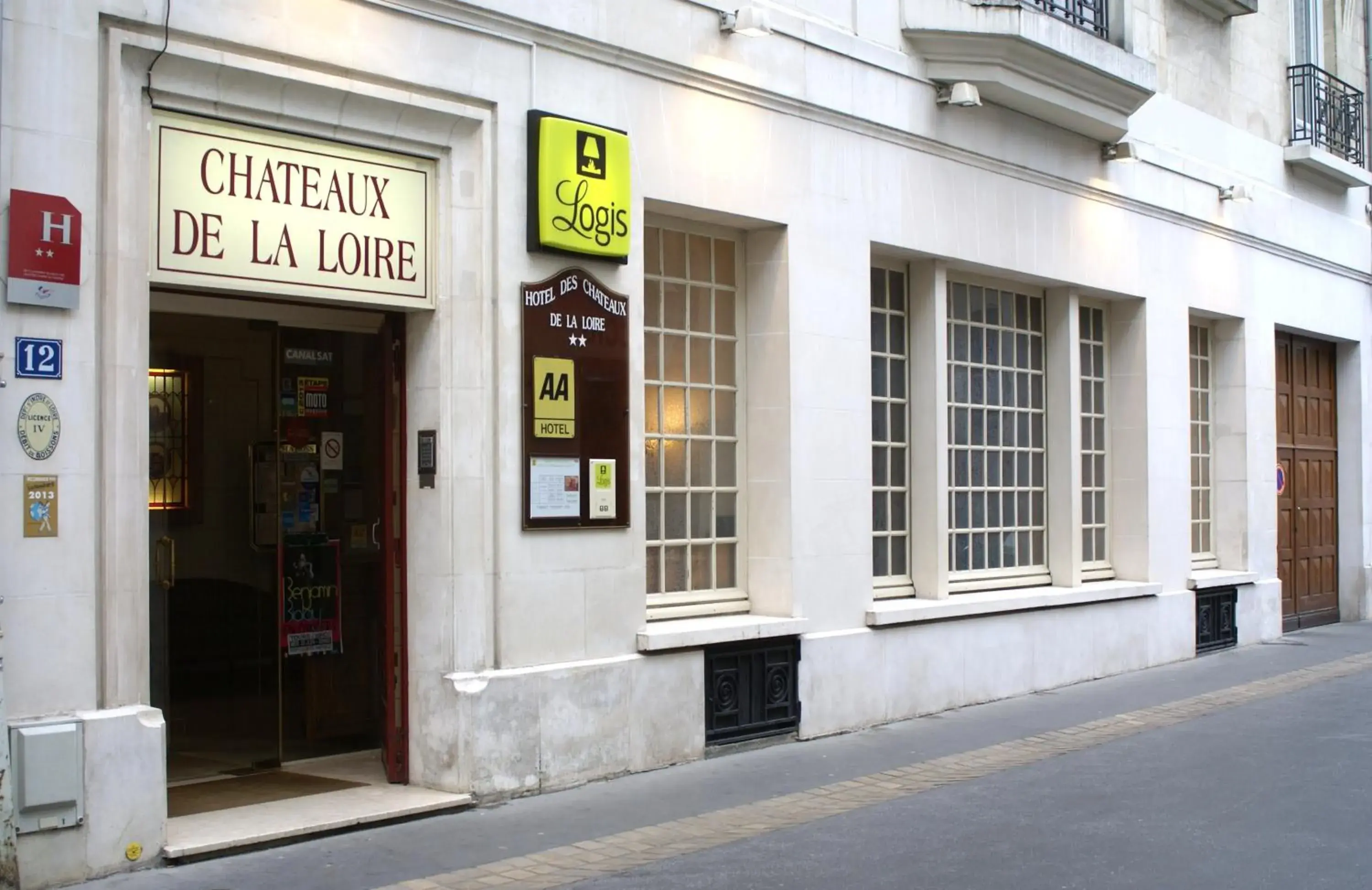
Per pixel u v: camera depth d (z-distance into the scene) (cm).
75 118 603
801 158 973
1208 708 1109
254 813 695
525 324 782
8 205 582
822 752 914
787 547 952
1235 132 1580
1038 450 1273
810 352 974
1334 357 1870
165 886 590
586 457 814
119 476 618
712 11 902
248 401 788
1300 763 887
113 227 617
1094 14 1290
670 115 877
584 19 817
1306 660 1427
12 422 582
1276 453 1680
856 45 1019
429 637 759
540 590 789
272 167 687
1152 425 1385
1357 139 1869
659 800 771
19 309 586
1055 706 1115
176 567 757
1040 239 1220
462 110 756
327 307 752
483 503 764
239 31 657
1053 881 617
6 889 564
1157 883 613
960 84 1077
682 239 939
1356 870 634
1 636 572
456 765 745
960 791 803
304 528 824
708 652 891
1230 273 1546
